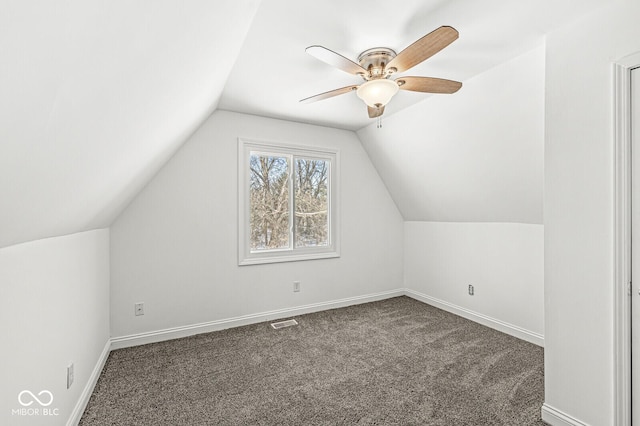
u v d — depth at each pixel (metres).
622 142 1.39
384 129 3.35
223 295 3.06
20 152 0.63
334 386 2.04
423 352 2.53
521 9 1.53
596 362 1.50
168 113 1.47
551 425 1.67
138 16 0.63
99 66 0.65
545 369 1.71
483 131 2.50
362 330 3.01
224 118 3.05
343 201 3.74
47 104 0.58
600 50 1.46
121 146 1.20
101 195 1.50
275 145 3.30
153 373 2.21
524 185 2.54
